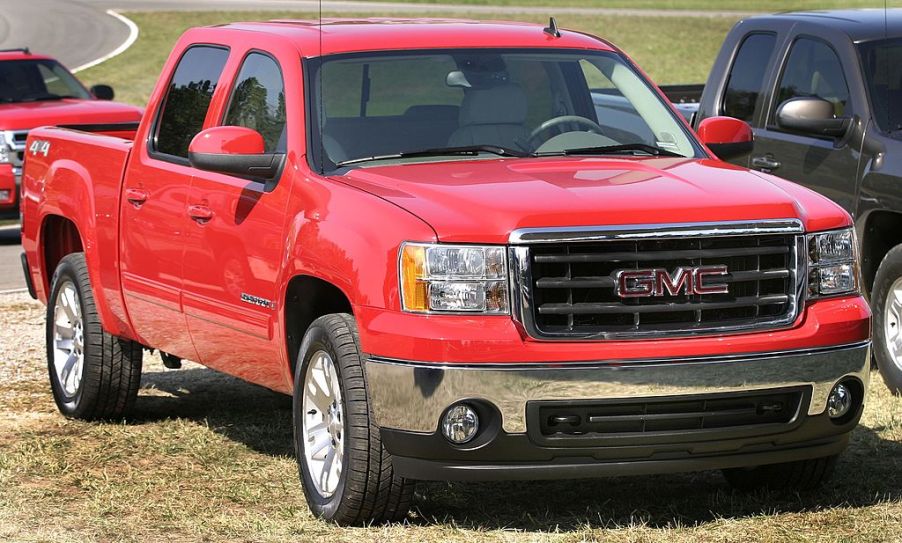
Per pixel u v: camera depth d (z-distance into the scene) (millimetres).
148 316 9336
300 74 8219
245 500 7969
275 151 8203
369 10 71688
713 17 74250
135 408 10555
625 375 6668
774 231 6969
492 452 6715
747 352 6844
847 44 11219
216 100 8898
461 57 8562
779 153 11680
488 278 6727
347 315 7359
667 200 6957
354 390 7051
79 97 23469
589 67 8828
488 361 6625
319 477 7480
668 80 56125
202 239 8531
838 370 7066
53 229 10844
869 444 8992
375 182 7469
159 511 7762
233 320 8281
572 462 6797
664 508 7691
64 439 9609
